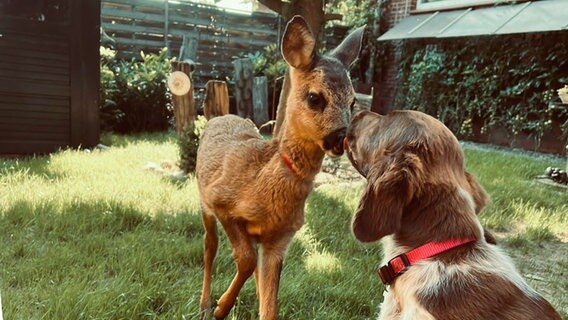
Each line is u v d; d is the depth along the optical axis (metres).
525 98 10.02
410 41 12.43
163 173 5.95
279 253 2.43
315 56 2.26
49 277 2.94
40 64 7.12
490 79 10.55
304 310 2.84
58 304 2.51
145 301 2.69
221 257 3.36
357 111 2.22
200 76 12.34
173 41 12.30
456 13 11.16
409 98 12.41
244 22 12.84
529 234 4.44
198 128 6.01
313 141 2.22
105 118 9.52
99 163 6.19
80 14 7.35
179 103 6.68
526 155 9.47
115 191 4.76
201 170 2.61
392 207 1.56
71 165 5.96
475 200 1.75
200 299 2.81
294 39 2.22
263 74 11.88
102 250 3.41
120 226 3.91
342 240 3.96
